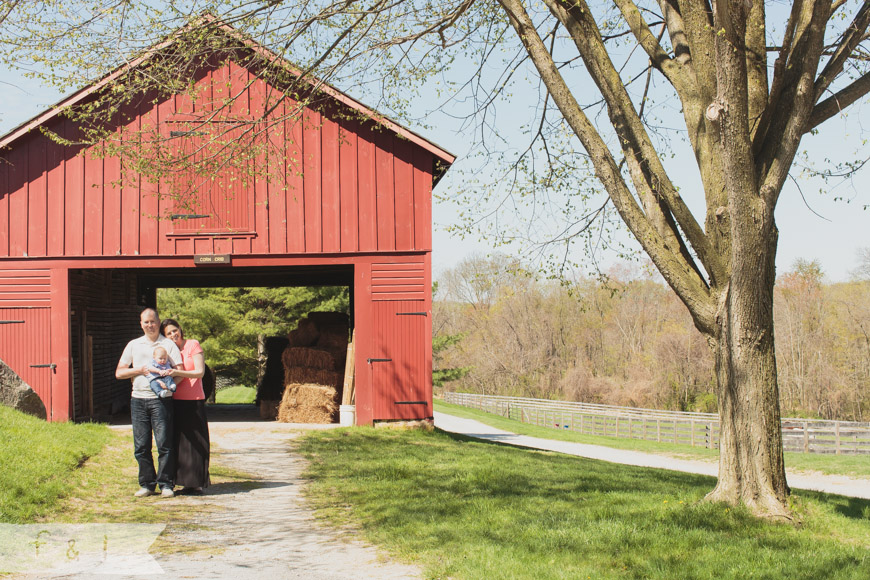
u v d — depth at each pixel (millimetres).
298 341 17438
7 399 11477
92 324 18031
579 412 34969
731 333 7418
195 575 5543
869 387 48312
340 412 16156
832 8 7879
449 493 8758
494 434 26109
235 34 9852
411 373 15602
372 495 8695
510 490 8961
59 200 15102
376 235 15578
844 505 8492
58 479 8125
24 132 14883
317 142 15547
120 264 15164
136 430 8266
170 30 9812
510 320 60438
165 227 15281
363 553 6297
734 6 6711
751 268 7059
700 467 19281
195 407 8500
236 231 15375
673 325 56375
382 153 15648
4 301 15008
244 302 32250
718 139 7754
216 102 15055
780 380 53625
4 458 8125
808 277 53719
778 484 7379
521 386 59469
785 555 6023
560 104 7934
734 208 6973
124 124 15000
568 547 6207
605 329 59875
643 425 30188
